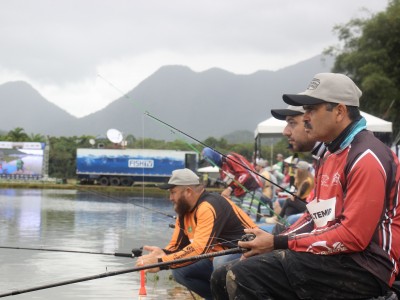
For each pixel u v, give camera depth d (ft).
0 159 147.74
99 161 144.87
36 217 61.21
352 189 13.92
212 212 21.50
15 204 79.87
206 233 21.33
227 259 21.45
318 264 14.02
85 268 31.76
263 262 14.37
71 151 153.17
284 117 19.21
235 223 21.77
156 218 57.52
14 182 142.41
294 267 14.12
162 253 21.89
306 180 36.04
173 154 142.31
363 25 124.16
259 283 14.33
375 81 116.06
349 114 14.67
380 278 13.87
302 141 19.02
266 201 43.98
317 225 14.96
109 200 89.51
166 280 29.32
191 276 22.77
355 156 14.07
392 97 116.88
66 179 152.15
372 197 13.70
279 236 14.43
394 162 14.15
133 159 143.02
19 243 40.91
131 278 29.50
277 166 75.25
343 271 13.92
